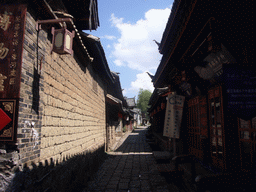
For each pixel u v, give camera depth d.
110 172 7.41
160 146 11.96
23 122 2.75
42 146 3.39
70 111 5.04
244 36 2.57
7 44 2.79
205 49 3.27
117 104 12.36
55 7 4.05
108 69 8.84
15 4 2.89
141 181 6.24
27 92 2.88
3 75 2.71
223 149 3.24
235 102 2.49
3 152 2.51
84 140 6.48
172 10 3.43
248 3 2.20
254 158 2.78
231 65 2.56
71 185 4.59
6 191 2.32
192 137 5.41
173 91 6.02
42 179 3.07
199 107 4.58
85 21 5.88
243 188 2.70
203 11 2.51
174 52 4.07
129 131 33.34
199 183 2.72
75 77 5.52
